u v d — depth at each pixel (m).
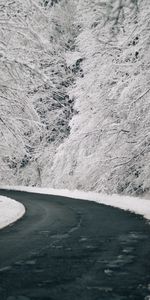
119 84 29.72
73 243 12.84
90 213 20.77
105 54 31.97
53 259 10.75
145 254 11.17
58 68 41.31
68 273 9.40
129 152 28.47
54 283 8.67
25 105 18.70
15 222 17.91
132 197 27.03
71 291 8.15
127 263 10.23
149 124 25.83
